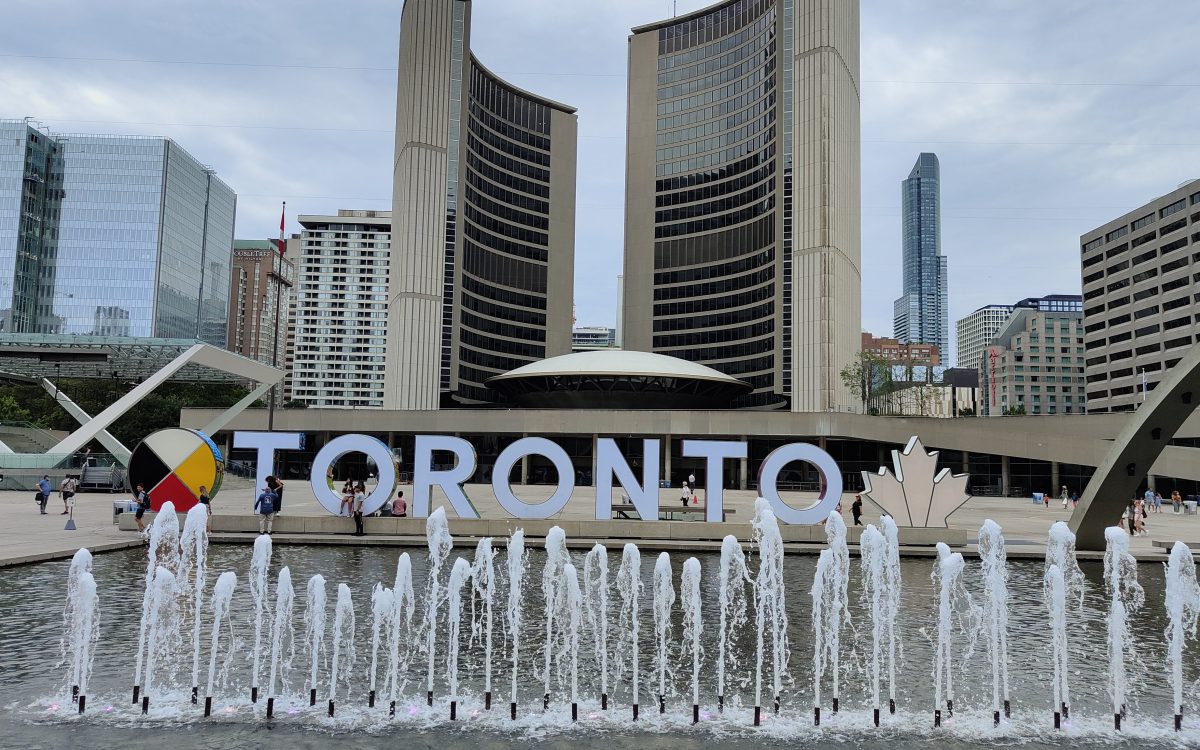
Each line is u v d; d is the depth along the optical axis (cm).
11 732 794
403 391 8806
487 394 10419
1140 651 1200
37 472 4297
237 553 2070
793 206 8788
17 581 1559
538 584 1717
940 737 835
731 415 6481
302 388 19262
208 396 9525
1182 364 2062
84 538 2147
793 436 6462
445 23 9275
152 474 2486
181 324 14825
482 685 980
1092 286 12475
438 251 9050
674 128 11256
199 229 15525
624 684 997
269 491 2402
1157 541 2616
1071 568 2089
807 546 2341
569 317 11544
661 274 11131
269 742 781
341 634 1214
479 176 10462
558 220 11581
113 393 7888
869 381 8900
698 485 6912
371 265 19475
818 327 8462
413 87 9112
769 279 9612
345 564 1897
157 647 1117
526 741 798
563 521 2477
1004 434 6009
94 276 13825
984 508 4662
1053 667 1103
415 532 2439
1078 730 863
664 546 2353
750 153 10156
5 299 13325
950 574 1036
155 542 1124
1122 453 2233
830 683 1016
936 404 15112
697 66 11100
